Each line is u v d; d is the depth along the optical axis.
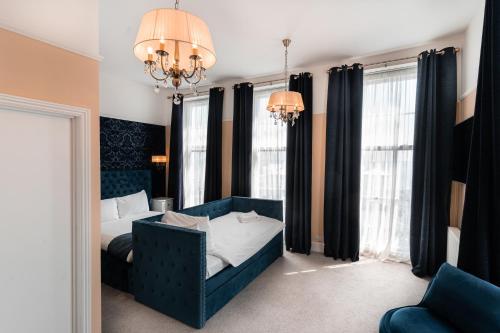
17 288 1.40
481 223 1.81
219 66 3.89
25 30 1.34
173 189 5.04
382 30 2.84
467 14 2.55
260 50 3.35
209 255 2.45
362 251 3.70
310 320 2.25
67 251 1.61
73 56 1.56
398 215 3.44
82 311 1.64
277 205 3.83
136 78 4.54
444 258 2.98
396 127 3.41
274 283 2.91
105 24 2.71
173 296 2.23
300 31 2.86
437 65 3.02
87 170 1.64
